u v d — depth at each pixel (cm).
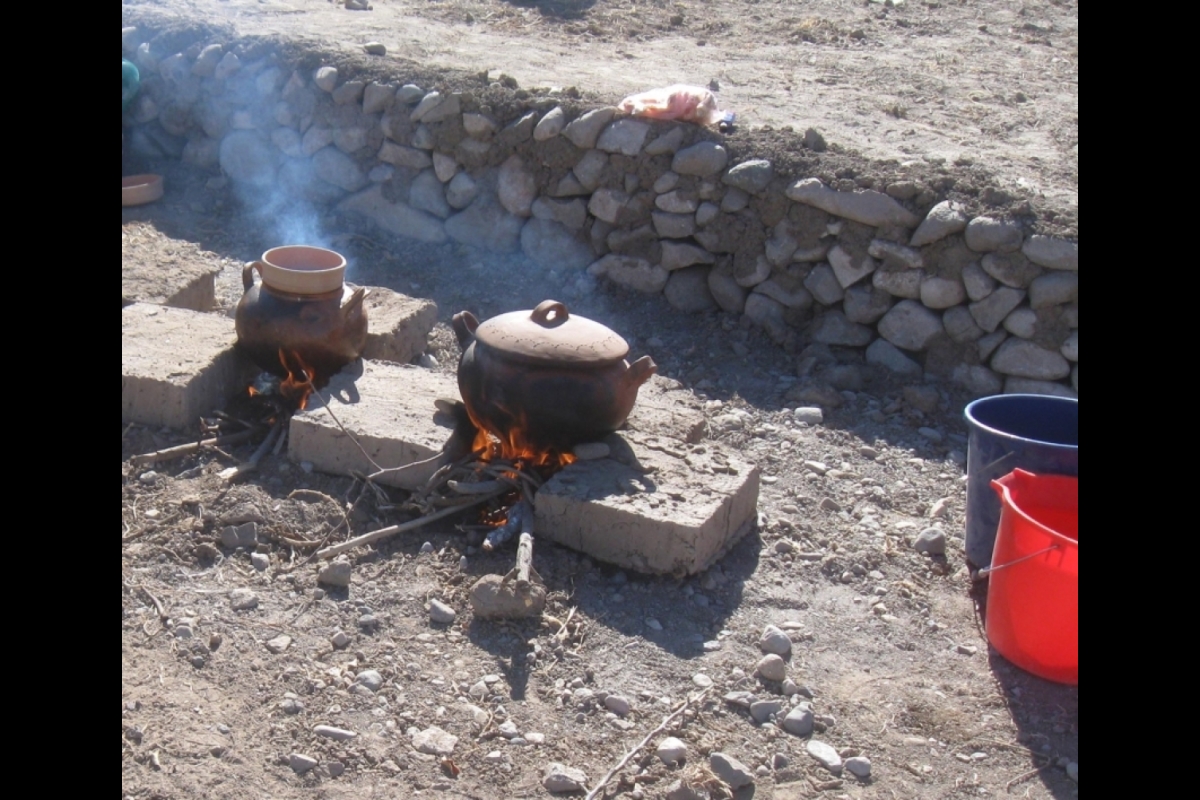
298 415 482
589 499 441
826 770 363
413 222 774
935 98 902
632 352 673
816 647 422
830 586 462
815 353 659
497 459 473
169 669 376
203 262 659
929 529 492
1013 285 622
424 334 613
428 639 402
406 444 470
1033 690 405
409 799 336
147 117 848
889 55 1029
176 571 425
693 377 648
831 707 391
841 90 905
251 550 443
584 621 416
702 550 438
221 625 399
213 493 464
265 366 523
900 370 650
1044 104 905
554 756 356
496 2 1102
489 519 466
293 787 336
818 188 657
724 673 400
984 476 460
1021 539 400
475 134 746
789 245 672
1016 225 622
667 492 452
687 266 708
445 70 786
